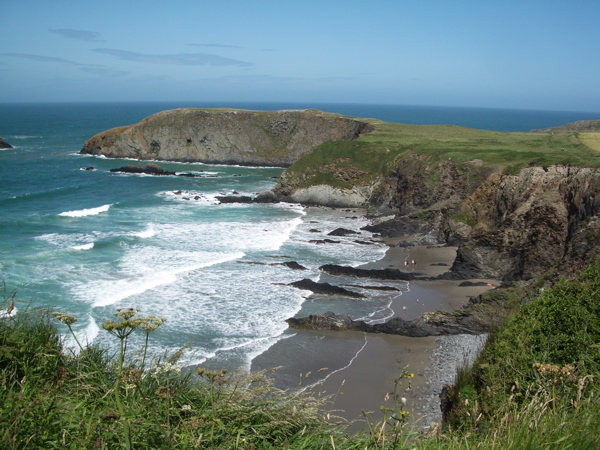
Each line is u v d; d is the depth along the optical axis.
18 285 28.55
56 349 6.90
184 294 29.09
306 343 23.44
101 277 31.03
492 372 11.76
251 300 28.67
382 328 24.83
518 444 5.38
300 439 5.72
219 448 5.14
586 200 31.48
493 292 26.81
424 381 19.48
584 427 5.60
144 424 5.08
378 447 5.77
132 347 21.44
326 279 33.22
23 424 4.88
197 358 21.09
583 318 12.55
